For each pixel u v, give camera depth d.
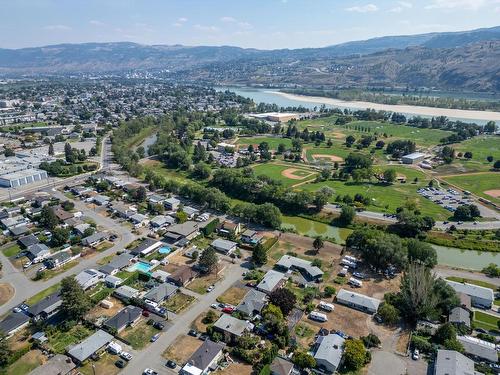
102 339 124.12
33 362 117.31
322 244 190.25
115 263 170.12
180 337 129.00
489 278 168.62
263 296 148.50
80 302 134.38
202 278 164.12
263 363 116.06
